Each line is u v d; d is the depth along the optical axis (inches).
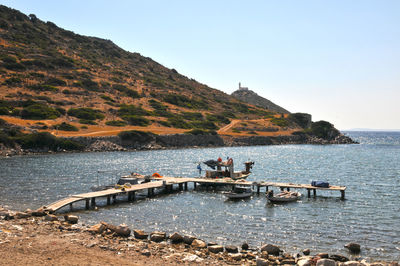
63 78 7401.6
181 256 721.6
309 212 1364.4
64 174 2374.5
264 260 713.0
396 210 1397.6
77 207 1434.5
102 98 6909.5
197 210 1392.7
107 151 4586.6
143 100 7701.8
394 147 6560.0
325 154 4650.6
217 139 6318.9
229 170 2151.8
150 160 3577.8
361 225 1167.0
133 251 727.7
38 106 5413.4
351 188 1963.6
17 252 649.0
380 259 846.5
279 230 1094.4
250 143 6712.6
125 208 1424.7
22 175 2276.1
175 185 2130.9
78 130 5000.0
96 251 702.5
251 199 1654.8
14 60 7273.6
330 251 901.2
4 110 4992.6
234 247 848.9
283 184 1833.2
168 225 1139.3
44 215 1155.9
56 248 695.1
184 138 5777.6
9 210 1264.8
